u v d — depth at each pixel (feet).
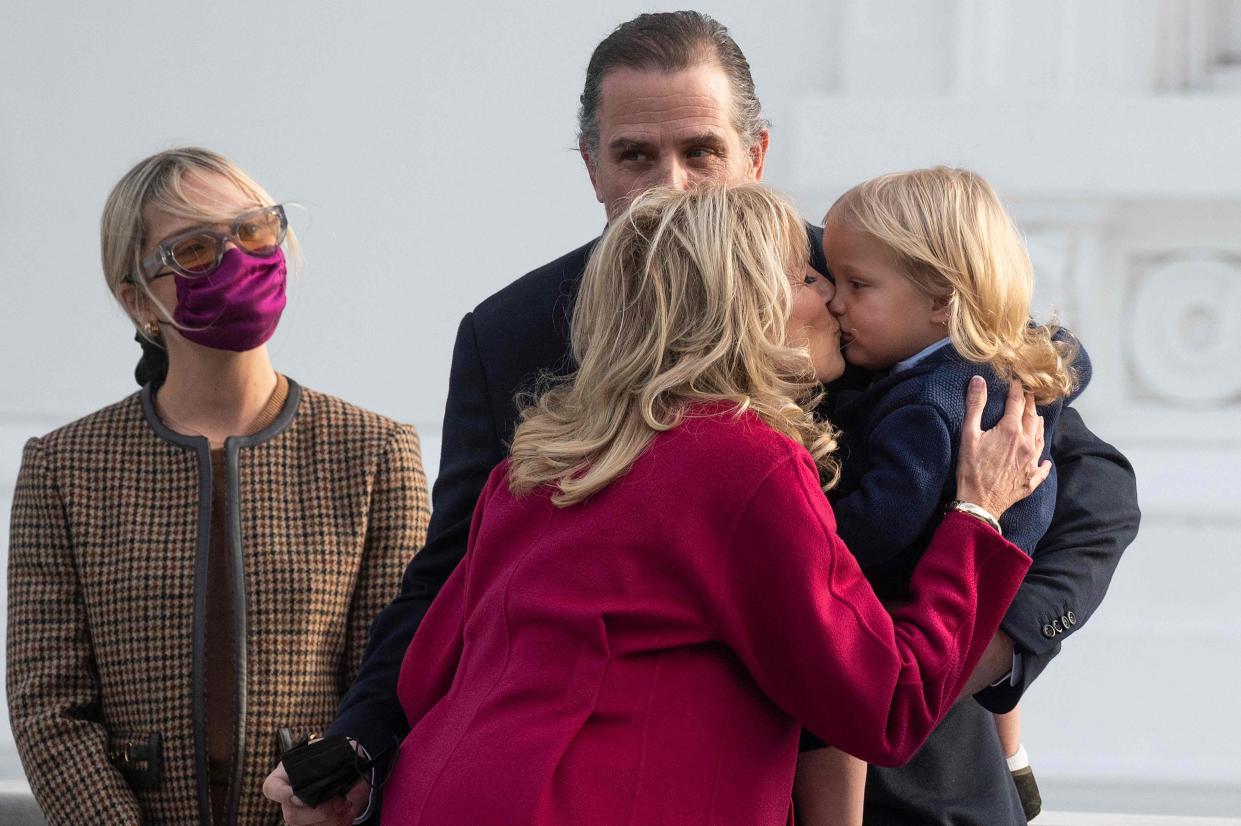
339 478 20.71
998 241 17.88
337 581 20.31
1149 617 40.22
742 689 15.84
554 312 19.65
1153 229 42.57
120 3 43.34
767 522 15.46
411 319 43.16
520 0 43.01
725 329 16.16
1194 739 39.65
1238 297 42.01
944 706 16.06
